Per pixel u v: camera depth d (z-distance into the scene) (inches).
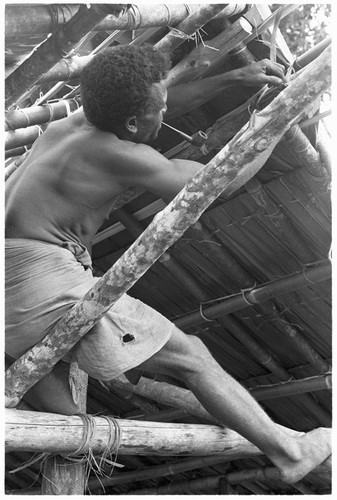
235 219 114.4
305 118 95.0
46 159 85.0
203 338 143.6
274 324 130.0
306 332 132.6
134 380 87.8
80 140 84.2
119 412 172.1
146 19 87.0
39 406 88.4
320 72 64.7
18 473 192.2
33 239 84.4
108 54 84.0
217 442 98.0
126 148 83.0
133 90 82.5
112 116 83.4
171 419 158.4
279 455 87.1
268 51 95.0
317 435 90.6
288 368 143.1
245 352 143.6
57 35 79.3
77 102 107.2
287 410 154.4
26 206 84.7
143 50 86.3
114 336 80.9
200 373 84.5
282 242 115.3
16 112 97.3
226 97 98.7
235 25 90.2
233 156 67.6
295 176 105.2
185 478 187.2
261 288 122.2
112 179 84.0
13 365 82.3
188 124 104.7
